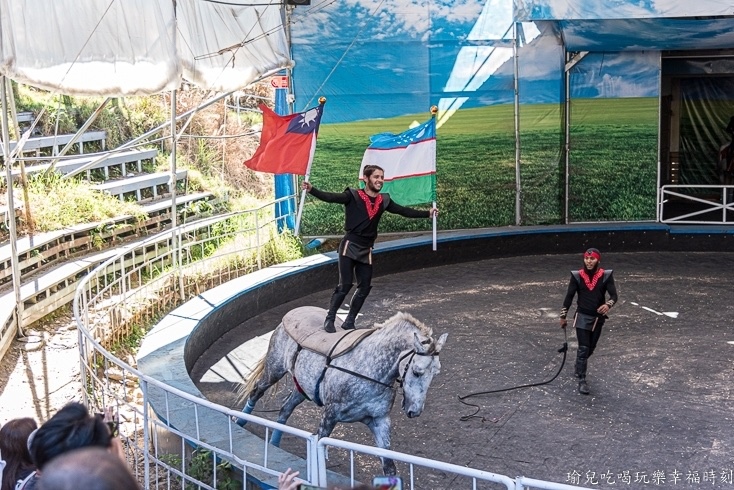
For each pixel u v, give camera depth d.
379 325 7.74
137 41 11.61
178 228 13.25
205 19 13.62
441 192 18.25
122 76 11.37
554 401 9.91
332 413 7.55
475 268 16.88
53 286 12.69
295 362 8.09
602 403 9.83
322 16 17.02
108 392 8.47
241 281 13.75
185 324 11.40
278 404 10.02
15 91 18.83
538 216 18.70
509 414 9.57
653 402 9.81
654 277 15.84
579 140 18.58
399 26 17.33
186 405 8.41
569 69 18.19
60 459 2.32
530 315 13.47
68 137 18.12
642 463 8.27
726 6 15.50
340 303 8.28
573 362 11.22
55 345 11.41
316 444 5.72
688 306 13.83
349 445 5.57
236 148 22.72
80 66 10.88
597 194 18.75
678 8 15.66
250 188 22.48
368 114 17.47
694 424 9.16
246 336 12.59
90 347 9.88
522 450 8.64
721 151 21.73
